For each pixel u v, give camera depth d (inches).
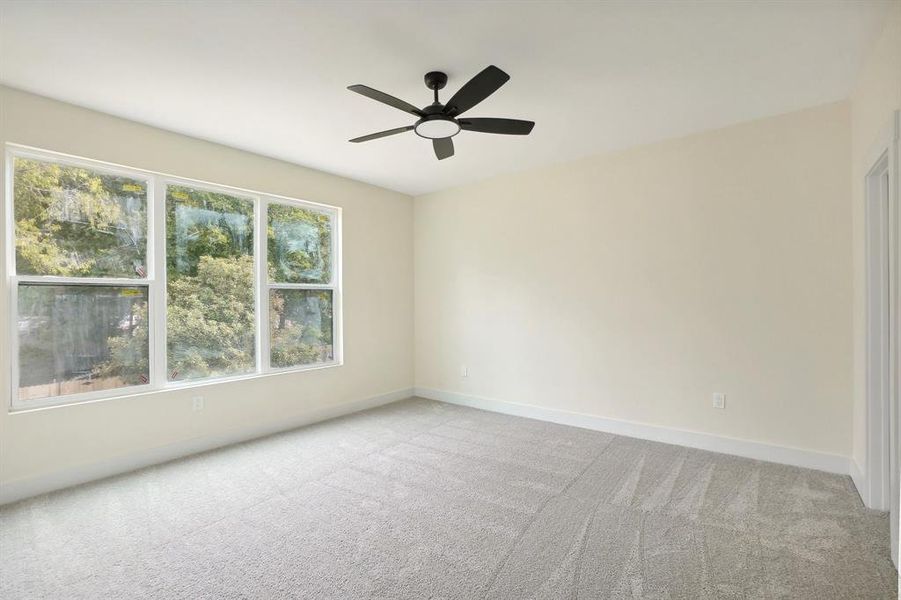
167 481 116.8
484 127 101.4
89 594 72.7
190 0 75.2
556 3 76.7
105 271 124.2
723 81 105.8
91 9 77.4
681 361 143.3
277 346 165.2
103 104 115.7
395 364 208.2
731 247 133.8
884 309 99.2
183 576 77.2
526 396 179.6
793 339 124.5
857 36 87.4
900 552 47.8
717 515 97.2
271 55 93.4
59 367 115.8
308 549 85.4
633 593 72.2
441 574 77.5
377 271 200.1
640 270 151.0
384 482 115.9
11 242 108.4
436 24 82.9
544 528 92.7
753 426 131.0
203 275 144.9
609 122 130.2
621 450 138.7
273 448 142.1
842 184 117.0
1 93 105.3
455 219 201.6
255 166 155.5
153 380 132.3
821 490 108.3
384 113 122.0
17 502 104.8
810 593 71.6
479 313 193.9
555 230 170.7
